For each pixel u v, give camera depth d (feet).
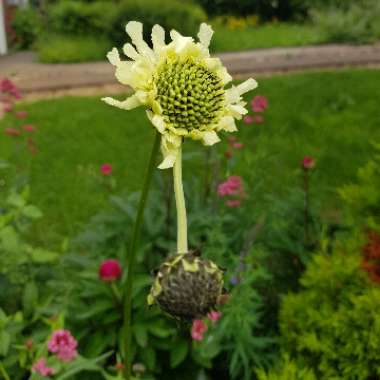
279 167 17.71
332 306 8.95
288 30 50.70
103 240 10.73
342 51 39.70
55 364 7.16
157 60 4.57
